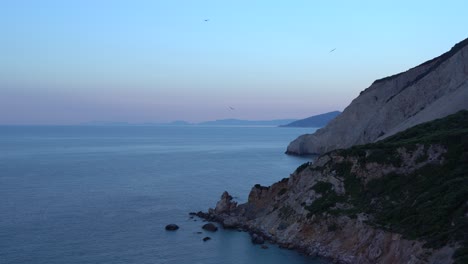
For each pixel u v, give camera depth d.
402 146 58.19
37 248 55.00
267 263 50.38
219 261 51.31
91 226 65.81
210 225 65.44
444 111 77.56
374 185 56.66
